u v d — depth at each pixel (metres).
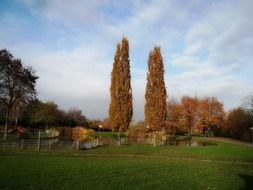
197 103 77.06
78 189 13.70
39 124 82.88
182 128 78.81
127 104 49.22
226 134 81.00
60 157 26.11
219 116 77.94
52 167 19.50
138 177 17.50
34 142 34.91
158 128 52.25
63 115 99.38
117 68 50.25
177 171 20.78
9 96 50.94
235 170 22.84
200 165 25.16
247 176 20.00
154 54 54.19
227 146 42.59
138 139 47.72
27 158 23.73
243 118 74.31
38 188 13.48
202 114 76.31
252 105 74.75
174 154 33.97
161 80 53.41
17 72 50.91
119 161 25.38
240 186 16.31
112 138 54.69
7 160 21.86
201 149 38.44
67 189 13.57
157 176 18.22
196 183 16.61
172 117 77.31
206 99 78.06
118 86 49.59
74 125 99.56
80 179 15.98
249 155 33.66
